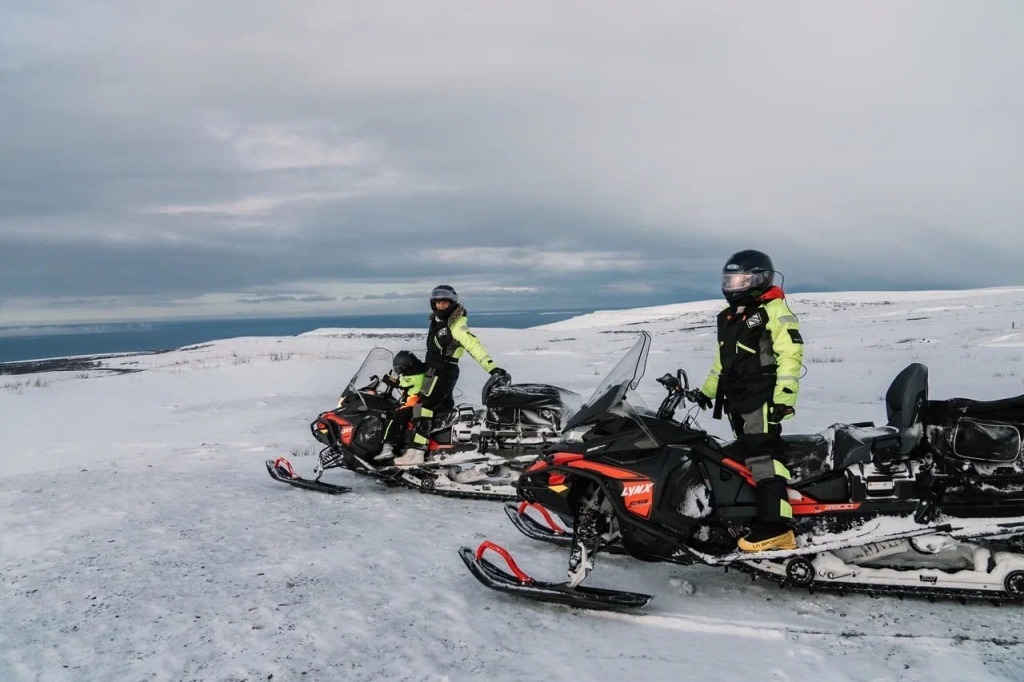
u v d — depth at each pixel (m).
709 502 4.24
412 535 5.65
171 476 8.41
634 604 3.93
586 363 32.75
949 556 4.07
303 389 23.69
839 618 3.92
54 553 5.14
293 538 5.53
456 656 3.50
